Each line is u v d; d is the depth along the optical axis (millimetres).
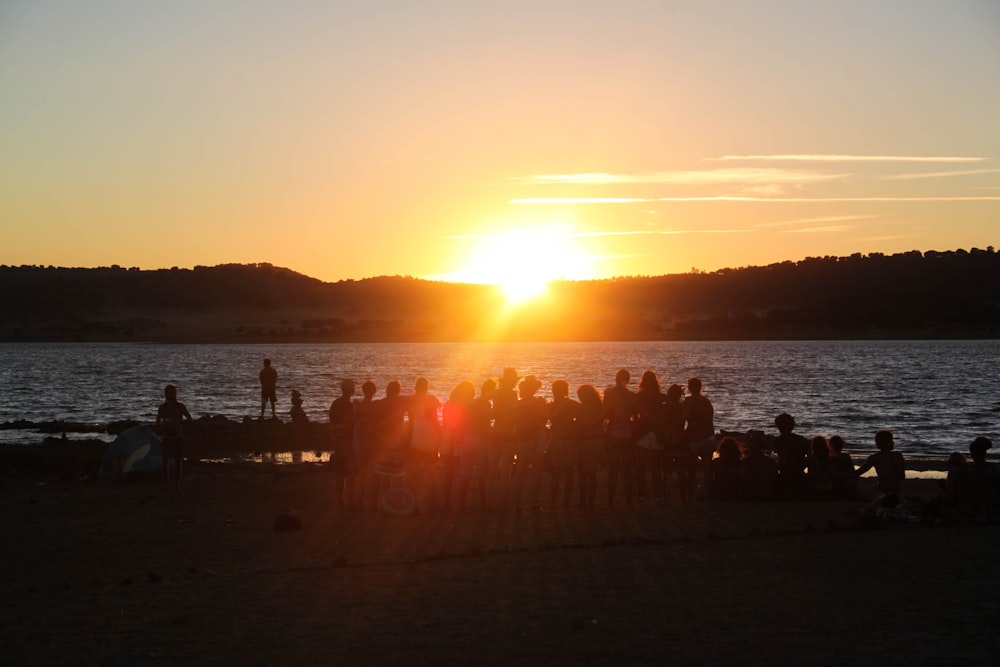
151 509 14898
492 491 14633
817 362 106938
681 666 6727
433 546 11664
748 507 14734
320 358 129625
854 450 27984
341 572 10109
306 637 7594
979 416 40312
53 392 57688
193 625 8008
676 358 123125
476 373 84375
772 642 7250
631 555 10797
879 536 11844
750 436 16078
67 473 19172
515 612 8289
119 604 8797
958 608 8148
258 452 25266
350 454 14836
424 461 14562
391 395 14805
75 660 7078
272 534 12656
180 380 72000
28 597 9188
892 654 6910
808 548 11039
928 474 21547
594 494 14883
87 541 12203
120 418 39875
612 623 7871
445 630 7742
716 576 9594
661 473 15500
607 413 14961
